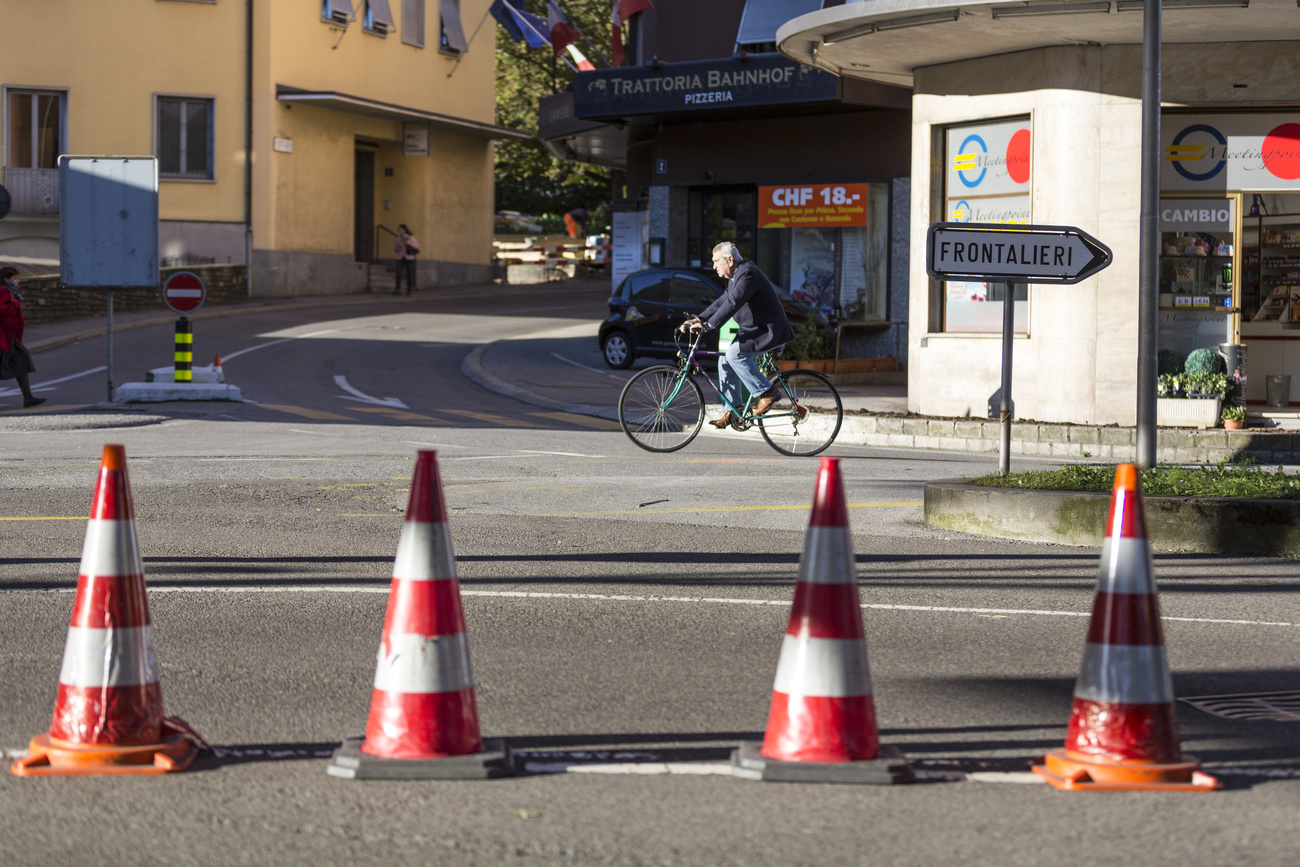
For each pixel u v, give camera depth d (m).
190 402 18.42
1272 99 14.66
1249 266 15.61
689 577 7.53
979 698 5.22
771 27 23.08
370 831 3.73
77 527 8.99
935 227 9.30
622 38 27.67
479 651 5.86
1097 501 8.64
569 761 4.37
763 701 5.12
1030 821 3.84
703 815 3.87
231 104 36.25
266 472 11.70
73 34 35.12
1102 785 4.12
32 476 11.46
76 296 31.11
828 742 4.19
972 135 15.89
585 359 25.09
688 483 11.22
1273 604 7.02
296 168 37.47
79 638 4.30
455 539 8.70
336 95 36.44
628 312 23.12
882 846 3.64
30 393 17.91
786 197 24.03
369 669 5.55
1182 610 6.88
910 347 16.33
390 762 4.17
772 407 13.10
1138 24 13.72
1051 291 15.07
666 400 13.31
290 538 8.68
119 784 4.11
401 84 41.12
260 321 31.86
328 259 38.84
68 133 35.25
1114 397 14.80
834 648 4.23
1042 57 14.95
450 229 44.00
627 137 28.47
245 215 36.50
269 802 3.96
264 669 5.53
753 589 7.23
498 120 52.38
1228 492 8.69
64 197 18.72
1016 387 15.35
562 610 6.69
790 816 3.87
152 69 35.66
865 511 10.06
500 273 47.59
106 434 14.98
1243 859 3.57
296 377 22.09
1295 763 4.42
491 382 21.28
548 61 51.09
